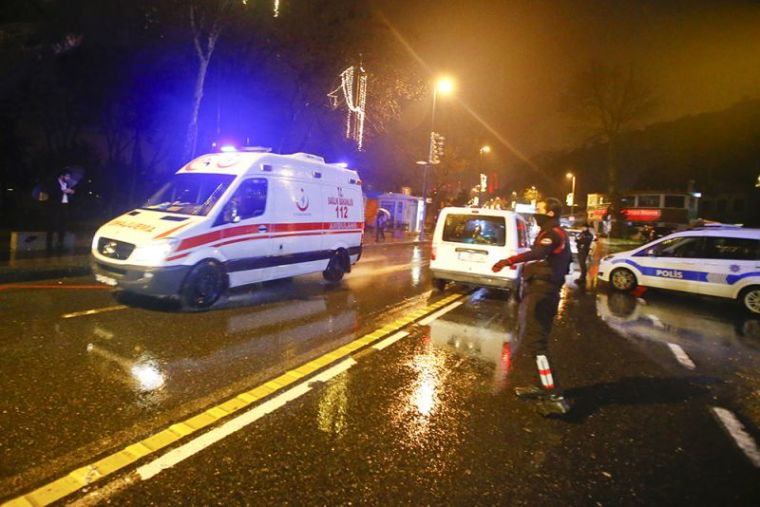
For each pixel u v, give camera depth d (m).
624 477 3.16
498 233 8.94
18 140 20.53
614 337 7.07
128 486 2.69
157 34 16.91
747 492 3.03
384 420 3.77
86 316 6.07
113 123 24.86
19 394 3.75
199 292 6.83
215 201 7.11
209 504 2.58
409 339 6.19
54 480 2.70
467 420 3.88
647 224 52.84
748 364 5.94
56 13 14.91
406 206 35.28
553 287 4.28
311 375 4.61
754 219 49.62
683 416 4.23
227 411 3.71
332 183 9.74
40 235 11.34
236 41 17.81
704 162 58.06
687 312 9.36
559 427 3.87
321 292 9.09
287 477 2.89
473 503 2.76
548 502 2.82
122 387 4.02
